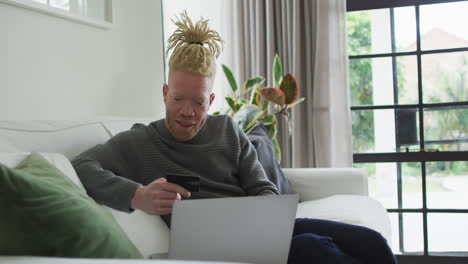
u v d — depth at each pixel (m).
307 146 2.80
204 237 0.78
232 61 2.89
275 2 2.84
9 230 0.62
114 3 2.13
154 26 2.52
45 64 1.70
